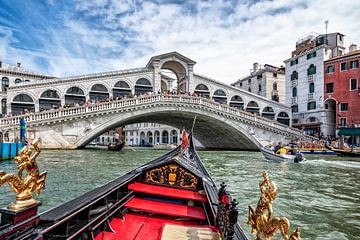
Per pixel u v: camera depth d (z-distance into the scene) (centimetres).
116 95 2897
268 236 188
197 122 3009
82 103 2509
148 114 2470
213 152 2791
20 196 188
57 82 2616
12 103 2439
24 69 3538
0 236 165
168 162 479
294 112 3491
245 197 736
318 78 3100
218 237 292
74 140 2066
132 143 5759
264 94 4009
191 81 3241
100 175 1043
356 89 2716
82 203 290
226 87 3422
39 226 216
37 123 1898
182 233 306
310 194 794
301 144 2694
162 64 3102
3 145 1386
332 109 3056
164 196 445
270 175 1150
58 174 1048
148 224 362
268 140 2798
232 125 2678
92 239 285
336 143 2652
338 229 511
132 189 444
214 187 450
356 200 721
